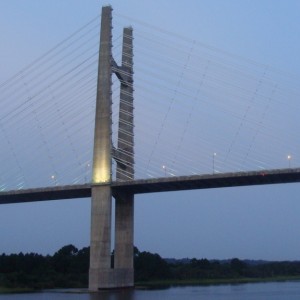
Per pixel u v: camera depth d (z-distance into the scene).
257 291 87.44
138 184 74.62
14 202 86.50
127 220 79.19
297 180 72.56
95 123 76.81
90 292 74.19
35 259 110.12
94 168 76.00
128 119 79.75
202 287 103.69
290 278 159.88
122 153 78.00
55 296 72.00
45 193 79.25
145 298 66.44
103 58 78.19
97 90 77.38
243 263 160.88
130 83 81.31
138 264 125.50
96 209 75.12
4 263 106.44
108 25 79.38
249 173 71.31
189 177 73.06
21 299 68.31
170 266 140.12
